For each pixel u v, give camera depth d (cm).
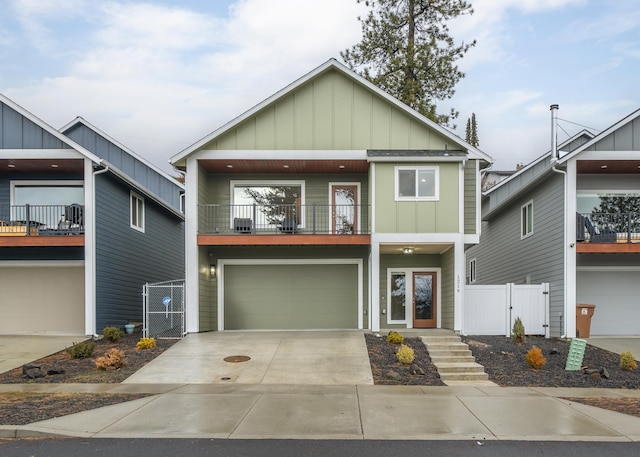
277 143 1484
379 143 1488
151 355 1145
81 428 634
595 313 1594
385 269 1641
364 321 1588
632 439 601
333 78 1508
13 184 1614
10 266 1527
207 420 673
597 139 1450
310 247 1609
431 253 1639
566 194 1462
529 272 1770
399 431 627
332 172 1630
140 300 1855
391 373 974
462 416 698
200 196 1523
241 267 1605
